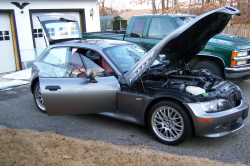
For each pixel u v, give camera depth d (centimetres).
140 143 388
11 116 527
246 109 388
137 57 484
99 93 417
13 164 307
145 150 349
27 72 916
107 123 475
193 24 366
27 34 1023
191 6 1472
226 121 353
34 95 548
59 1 1116
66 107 432
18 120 503
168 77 429
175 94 362
